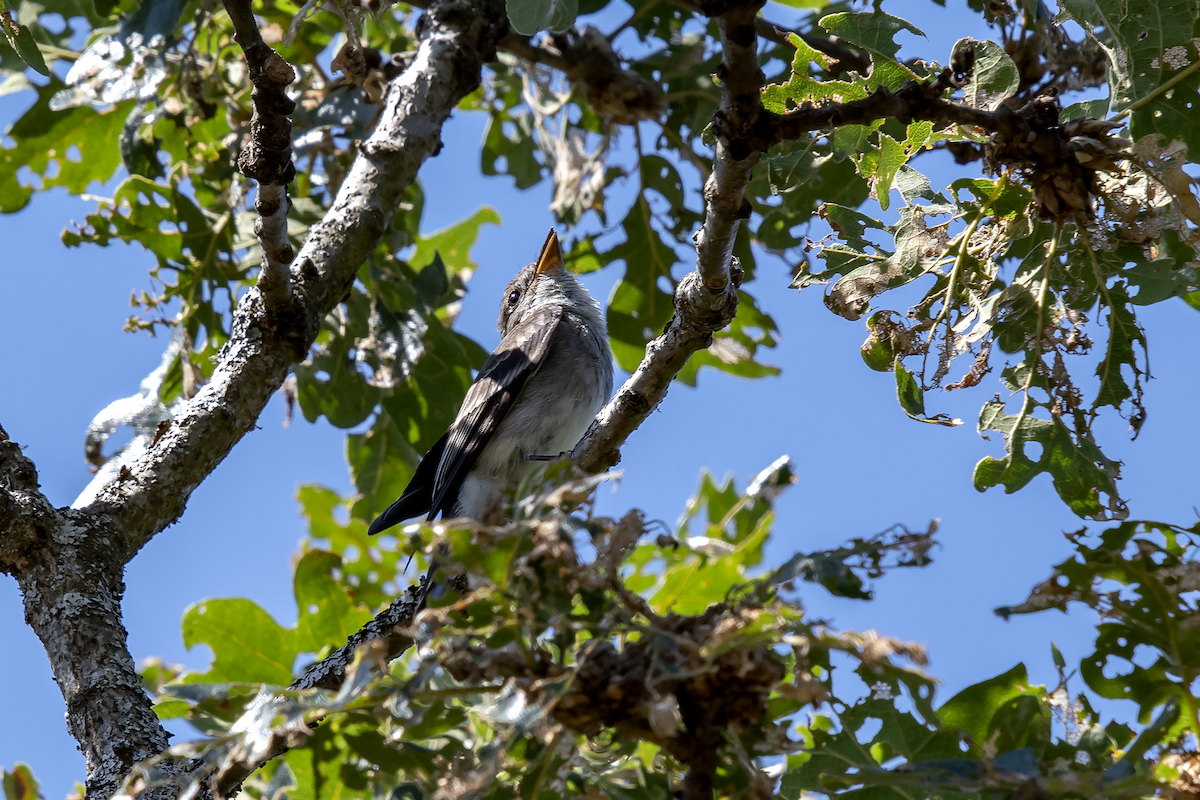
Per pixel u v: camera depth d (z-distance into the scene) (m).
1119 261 4.61
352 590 6.86
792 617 2.95
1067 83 5.72
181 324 6.92
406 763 3.51
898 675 2.96
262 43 4.51
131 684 4.46
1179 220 4.36
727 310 5.24
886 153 4.78
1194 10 4.36
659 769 3.66
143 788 3.33
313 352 7.90
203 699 3.95
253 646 6.27
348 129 7.24
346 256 5.82
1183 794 2.90
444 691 3.18
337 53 6.11
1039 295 4.71
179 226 7.54
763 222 7.91
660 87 8.12
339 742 3.85
